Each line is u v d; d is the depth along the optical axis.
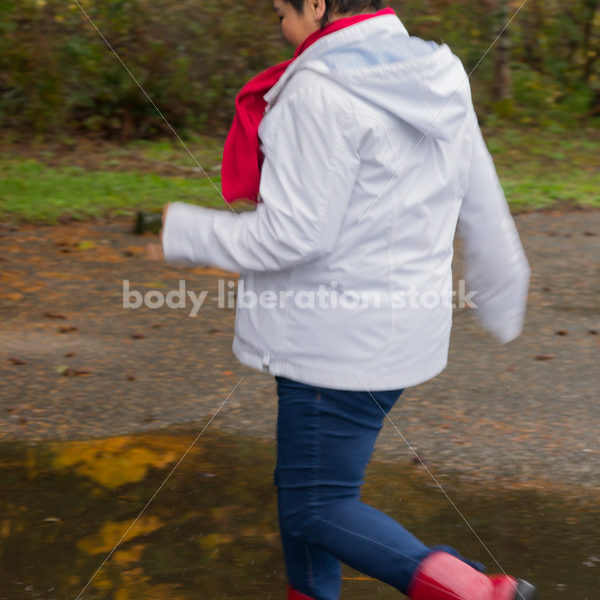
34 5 15.02
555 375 6.00
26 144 14.52
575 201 11.79
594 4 17.72
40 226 9.94
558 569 3.64
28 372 5.86
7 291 7.64
